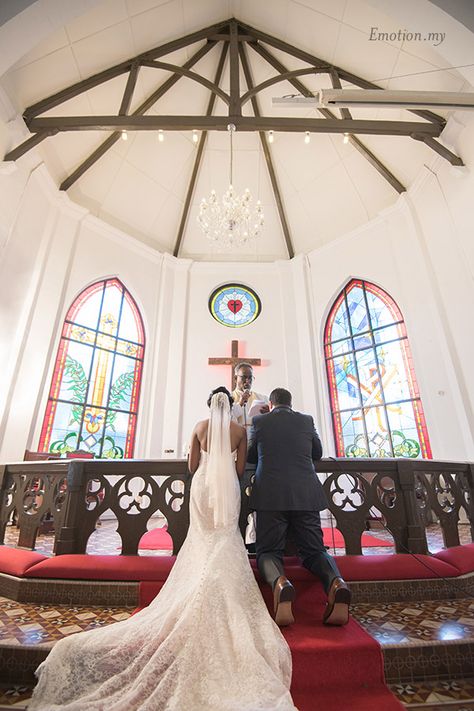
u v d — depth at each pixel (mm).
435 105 4086
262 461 2340
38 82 5762
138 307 8781
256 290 9406
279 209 9516
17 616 2168
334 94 4016
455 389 5832
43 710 1442
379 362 7457
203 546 2057
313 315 8805
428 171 6734
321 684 1630
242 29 7340
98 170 8219
